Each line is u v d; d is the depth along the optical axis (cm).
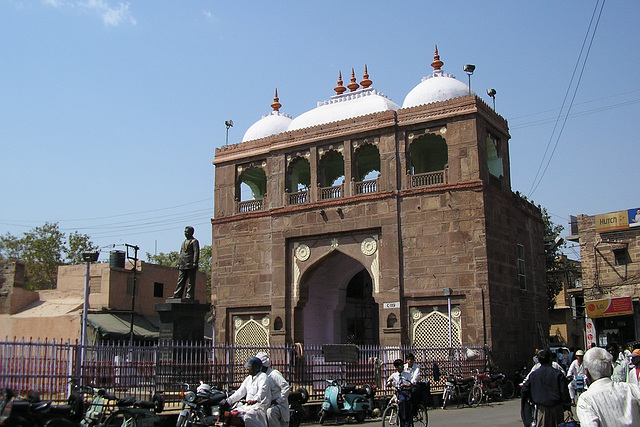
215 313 1989
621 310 1992
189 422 783
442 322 1617
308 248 1858
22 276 2175
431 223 1669
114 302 2141
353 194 1798
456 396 1327
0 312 2111
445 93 1805
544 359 561
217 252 2027
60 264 2995
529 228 1934
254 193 2308
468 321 1580
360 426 1052
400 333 1650
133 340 2016
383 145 1772
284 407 596
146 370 976
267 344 1875
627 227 2039
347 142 1833
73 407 718
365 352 1281
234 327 1962
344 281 2009
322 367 1290
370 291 2277
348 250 1788
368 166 2244
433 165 2066
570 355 1538
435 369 1320
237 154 2055
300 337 1842
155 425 772
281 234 1895
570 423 512
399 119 1758
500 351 1582
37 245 2942
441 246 1645
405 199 1714
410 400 841
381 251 1728
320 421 1085
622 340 2047
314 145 1889
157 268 2386
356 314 2198
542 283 1972
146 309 2302
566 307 3173
